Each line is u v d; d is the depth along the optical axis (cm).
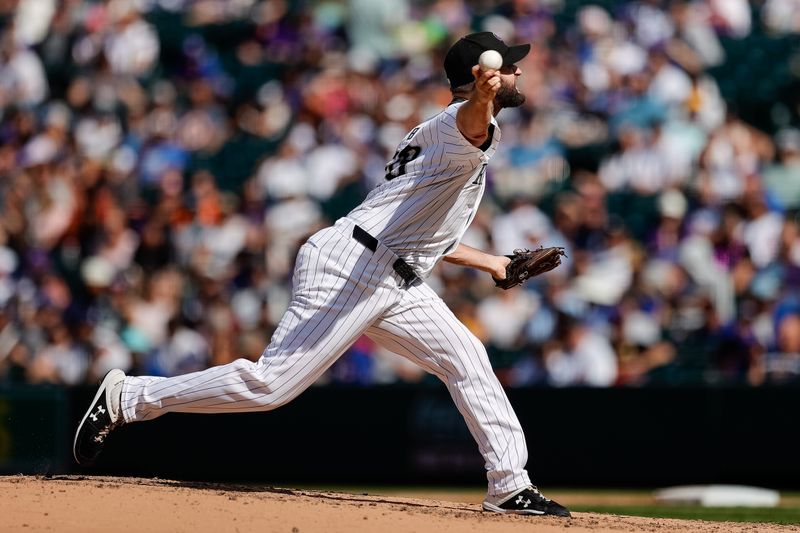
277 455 3750
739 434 3644
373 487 3678
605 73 4519
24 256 4331
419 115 4512
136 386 1755
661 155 4278
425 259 1727
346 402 3747
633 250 4041
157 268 4225
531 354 3834
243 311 4016
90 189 4456
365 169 4397
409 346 1745
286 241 4175
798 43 4744
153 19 5016
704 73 4644
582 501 3309
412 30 4812
